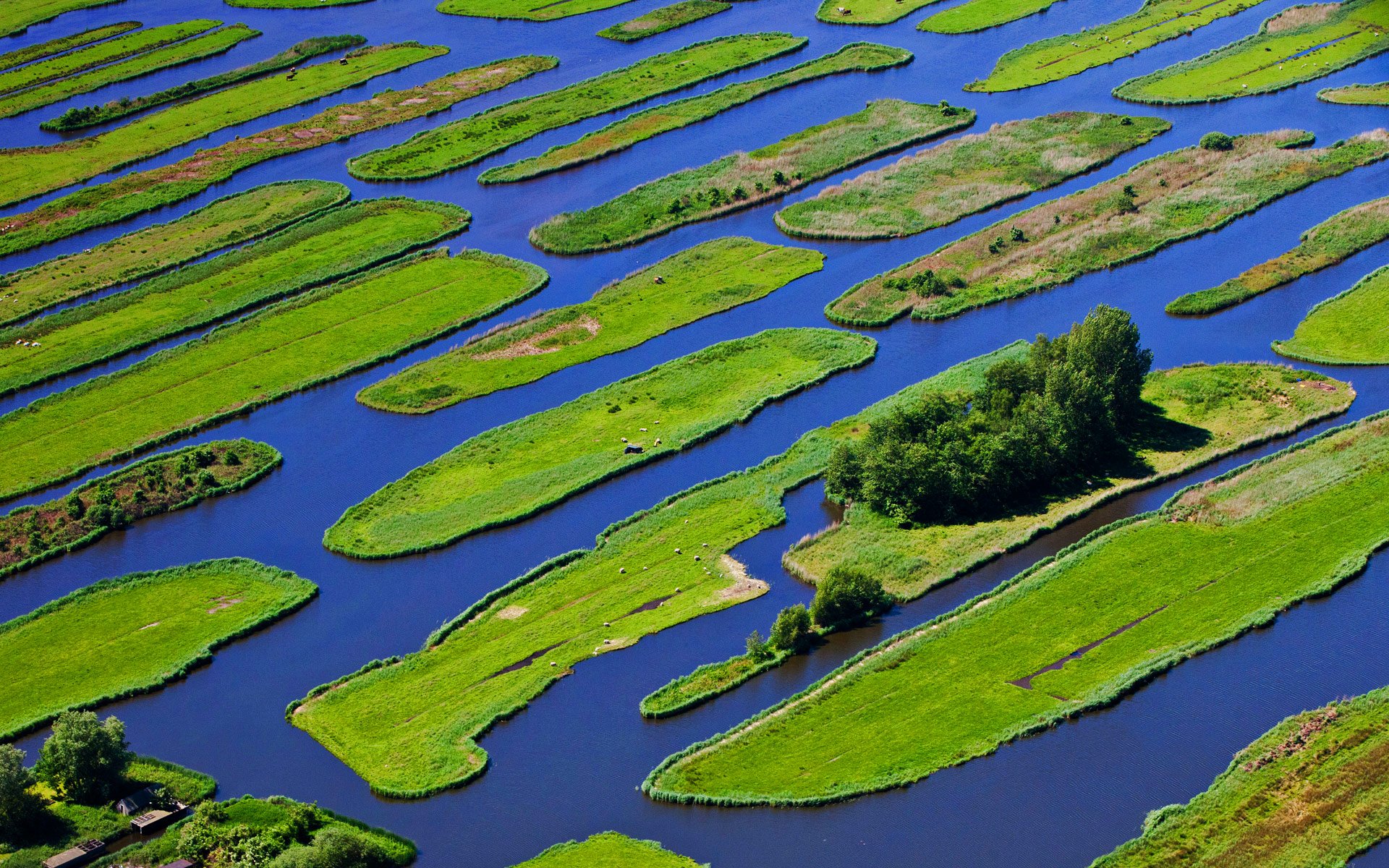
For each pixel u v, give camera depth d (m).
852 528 129.88
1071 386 136.25
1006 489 132.00
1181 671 109.50
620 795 101.75
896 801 98.88
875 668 111.00
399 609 124.19
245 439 151.62
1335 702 104.75
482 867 95.81
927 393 143.88
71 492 144.00
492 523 134.00
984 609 117.00
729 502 135.12
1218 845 92.81
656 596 122.81
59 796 101.94
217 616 123.62
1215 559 121.31
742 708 109.44
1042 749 102.56
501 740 107.50
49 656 119.88
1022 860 93.94
